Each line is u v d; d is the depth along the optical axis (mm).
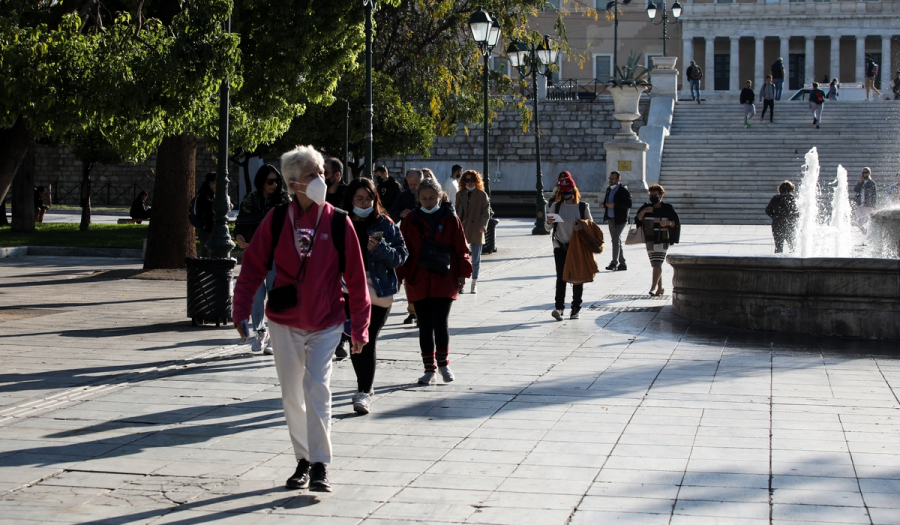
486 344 9594
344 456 5520
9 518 4465
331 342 4926
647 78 41250
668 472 5148
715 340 9789
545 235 26109
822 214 29500
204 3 12055
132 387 7422
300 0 14930
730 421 6281
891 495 4723
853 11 62750
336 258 4938
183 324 10922
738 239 23578
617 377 7840
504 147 43062
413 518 4465
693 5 63375
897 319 9719
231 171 45750
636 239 13805
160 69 11836
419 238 7602
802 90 45688
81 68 11500
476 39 20516
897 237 13117
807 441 5762
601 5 62906
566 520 4414
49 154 50156
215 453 5598
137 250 20766
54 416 6449
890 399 6945
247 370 8172
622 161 31422
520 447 5684
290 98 16219
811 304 10125
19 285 14906
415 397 7113
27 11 12172
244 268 5004
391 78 25719
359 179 6941
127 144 13203
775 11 63125
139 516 4508
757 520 4383
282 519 4465
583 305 12797
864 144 34719
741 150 35094
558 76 60969
